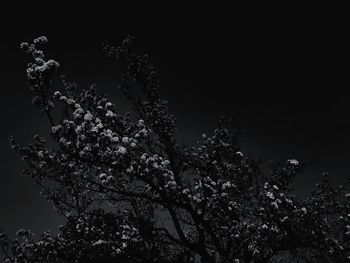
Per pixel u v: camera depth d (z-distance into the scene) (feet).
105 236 49.75
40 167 50.44
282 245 47.01
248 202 48.19
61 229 52.21
